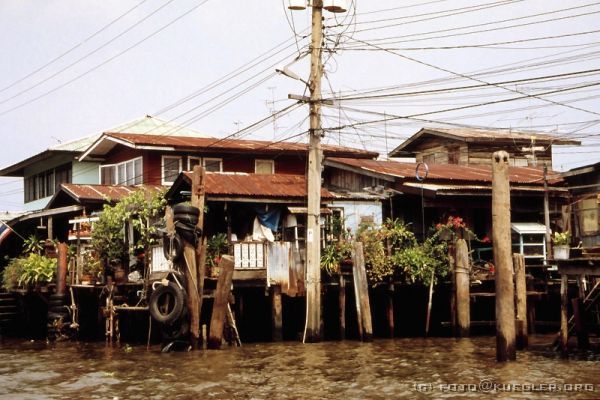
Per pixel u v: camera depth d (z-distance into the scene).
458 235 26.61
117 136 34.53
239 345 23.97
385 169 31.25
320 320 24.59
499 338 19.30
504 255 18.75
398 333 27.53
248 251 24.91
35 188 44.38
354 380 17.78
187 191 26.55
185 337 23.14
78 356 23.22
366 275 25.42
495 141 38.81
